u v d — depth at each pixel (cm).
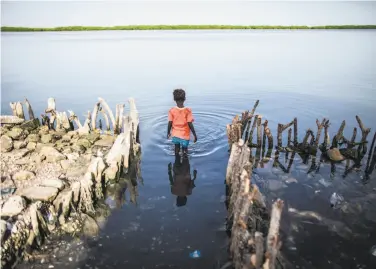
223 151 1054
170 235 653
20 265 570
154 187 845
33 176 827
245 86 2152
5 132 1088
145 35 9394
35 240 616
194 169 941
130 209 747
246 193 536
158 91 2003
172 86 2162
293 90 2017
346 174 923
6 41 6372
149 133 1233
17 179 808
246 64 3216
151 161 994
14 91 2036
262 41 6103
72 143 1057
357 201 778
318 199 789
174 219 706
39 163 908
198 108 1590
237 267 524
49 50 4547
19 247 589
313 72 2714
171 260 586
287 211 735
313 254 606
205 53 4181
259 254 464
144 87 2133
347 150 1048
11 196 717
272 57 3744
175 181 875
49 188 757
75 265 575
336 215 723
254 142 1171
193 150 1059
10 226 605
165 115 1458
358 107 1611
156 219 707
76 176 848
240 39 6812
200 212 732
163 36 8581
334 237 652
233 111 1541
